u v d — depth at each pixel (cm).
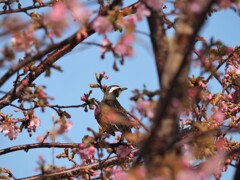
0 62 998
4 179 1382
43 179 1166
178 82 824
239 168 967
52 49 1041
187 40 804
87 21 1024
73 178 1401
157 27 970
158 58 948
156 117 836
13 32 990
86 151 1288
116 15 1006
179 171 729
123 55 991
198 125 1216
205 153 997
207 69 962
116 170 1270
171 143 807
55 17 993
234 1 957
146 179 766
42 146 1527
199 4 809
